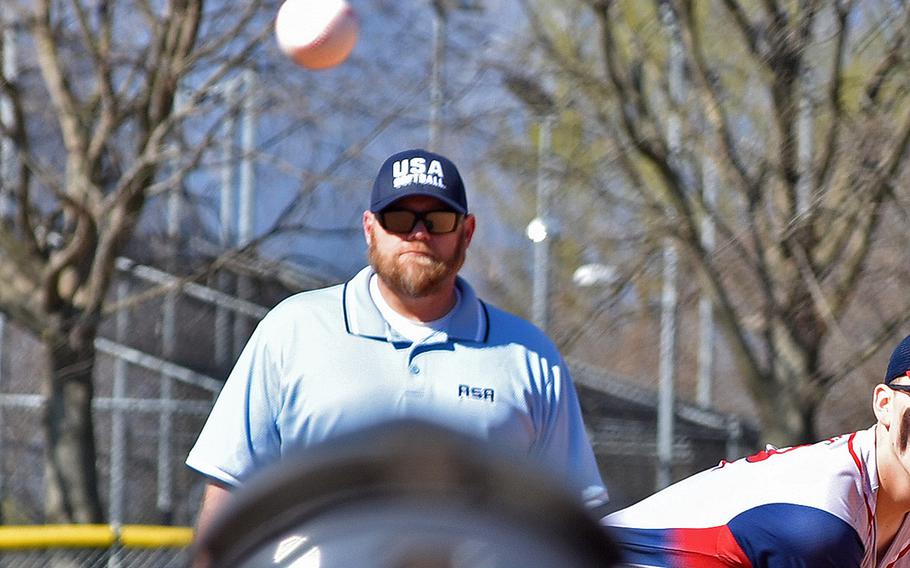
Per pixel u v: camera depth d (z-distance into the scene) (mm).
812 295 33062
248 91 40625
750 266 34156
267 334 11695
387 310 11805
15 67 42500
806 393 34969
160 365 51250
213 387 51625
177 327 51688
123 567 30047
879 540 10297
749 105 36594
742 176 34062
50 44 41688
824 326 34469
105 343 51219
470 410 11609
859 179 32594
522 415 11805
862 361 34938
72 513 42406
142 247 45531
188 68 39188
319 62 21578
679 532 9805
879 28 33125
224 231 45875
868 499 9820
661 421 44094
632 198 39375
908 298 35500
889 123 32531
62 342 40938
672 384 43594
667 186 36281
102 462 51719
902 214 33500
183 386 51938
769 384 36156
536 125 40688
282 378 11500
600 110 37875
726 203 38562
